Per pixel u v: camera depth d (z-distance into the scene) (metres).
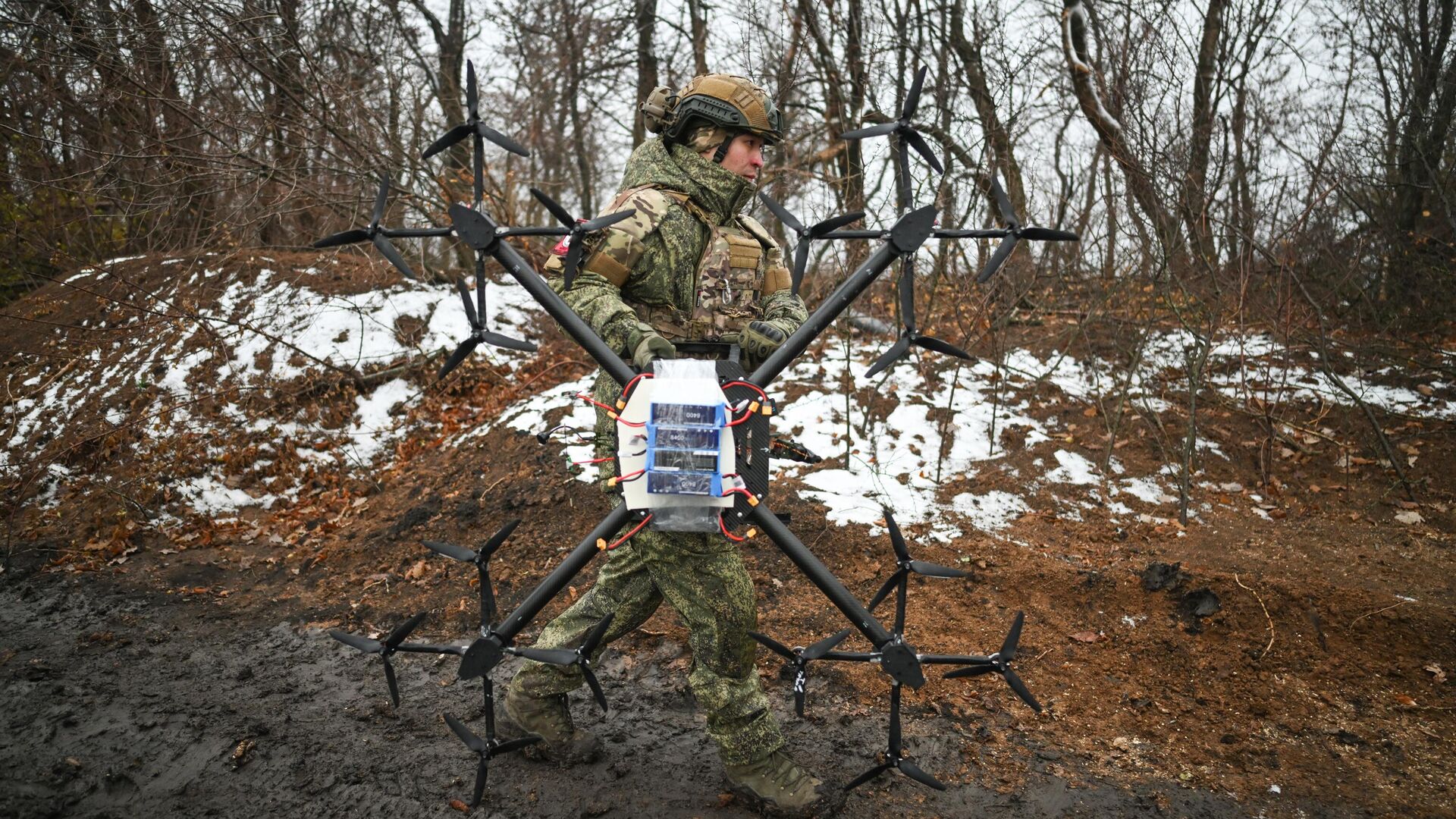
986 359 5.64
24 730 2.94
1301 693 3.08
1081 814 2.53
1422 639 3.18
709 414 1.89
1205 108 5.13
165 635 3.71
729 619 2.32
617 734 2.88
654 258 2.25
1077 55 5.46
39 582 4.24
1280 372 5.38
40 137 6.31
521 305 6.88
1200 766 2.77
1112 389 5.36
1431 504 4.27
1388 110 6.54
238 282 6.88
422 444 5.62
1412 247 6.11
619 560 2.52
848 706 3.06
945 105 5.69
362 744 2.86
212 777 2.69
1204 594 3.46
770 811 2.45
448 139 1.93
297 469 5.41
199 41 6.23
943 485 4.50
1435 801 2.58
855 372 5.45
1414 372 5.33
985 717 3.00
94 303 6.93
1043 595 3.65
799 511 4.17
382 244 1.89
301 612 3.92
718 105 2.26
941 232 1.92
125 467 5.28
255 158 6.81
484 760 2.09
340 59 7.51
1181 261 5.35
